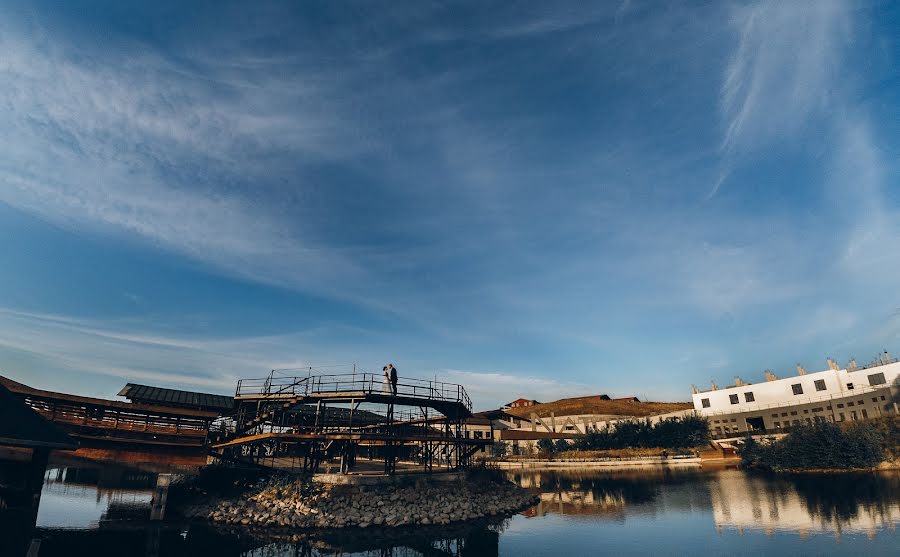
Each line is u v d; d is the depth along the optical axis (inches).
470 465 1772.9
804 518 1026.1
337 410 1935.3
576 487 1876.2
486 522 1195.3
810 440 2017.7
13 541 684.7
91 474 2436.0
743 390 3125.0
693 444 3024.1
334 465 1795.0
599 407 4815.5
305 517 1167.6
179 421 1493.6
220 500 1382.9
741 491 1507.1
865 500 1184.8
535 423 4141.2
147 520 1251.8
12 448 919.7
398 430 1823.3
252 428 1542.8
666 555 806.5
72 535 1069.8
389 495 1270.9
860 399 2573.8
